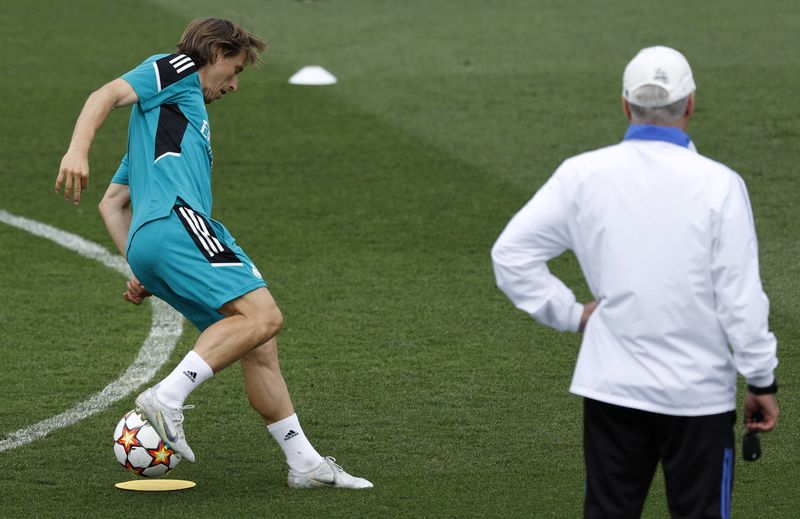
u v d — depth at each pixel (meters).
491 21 53.41
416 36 51.25
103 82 45.41
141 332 24.17
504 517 15.60
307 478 16.73
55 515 15.70
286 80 45.09
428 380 21.33
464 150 36.94
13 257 28.89
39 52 49.50
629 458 12.21
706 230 11.67
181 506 16.05
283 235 30.17
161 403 15.47
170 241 15.87
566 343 23.16
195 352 15.61
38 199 33.47
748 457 12.64
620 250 11.84
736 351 11.67
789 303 25.02
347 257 28.53
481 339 23.42
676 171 11.80
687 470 11.99
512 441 18.56
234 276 15.91
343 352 22.78
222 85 17.31
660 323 11.78
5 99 43.12
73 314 25.16
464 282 26.77
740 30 50.38
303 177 34.88
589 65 45.97
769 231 29.64
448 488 16.70
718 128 38.16
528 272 12.08
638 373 11.87
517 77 44.69
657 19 52.59
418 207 32.19
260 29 53.00
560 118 39.78
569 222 12.07
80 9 56.94
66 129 39.94
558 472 17.30
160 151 16.22
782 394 20.45
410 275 27.27
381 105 41.81
